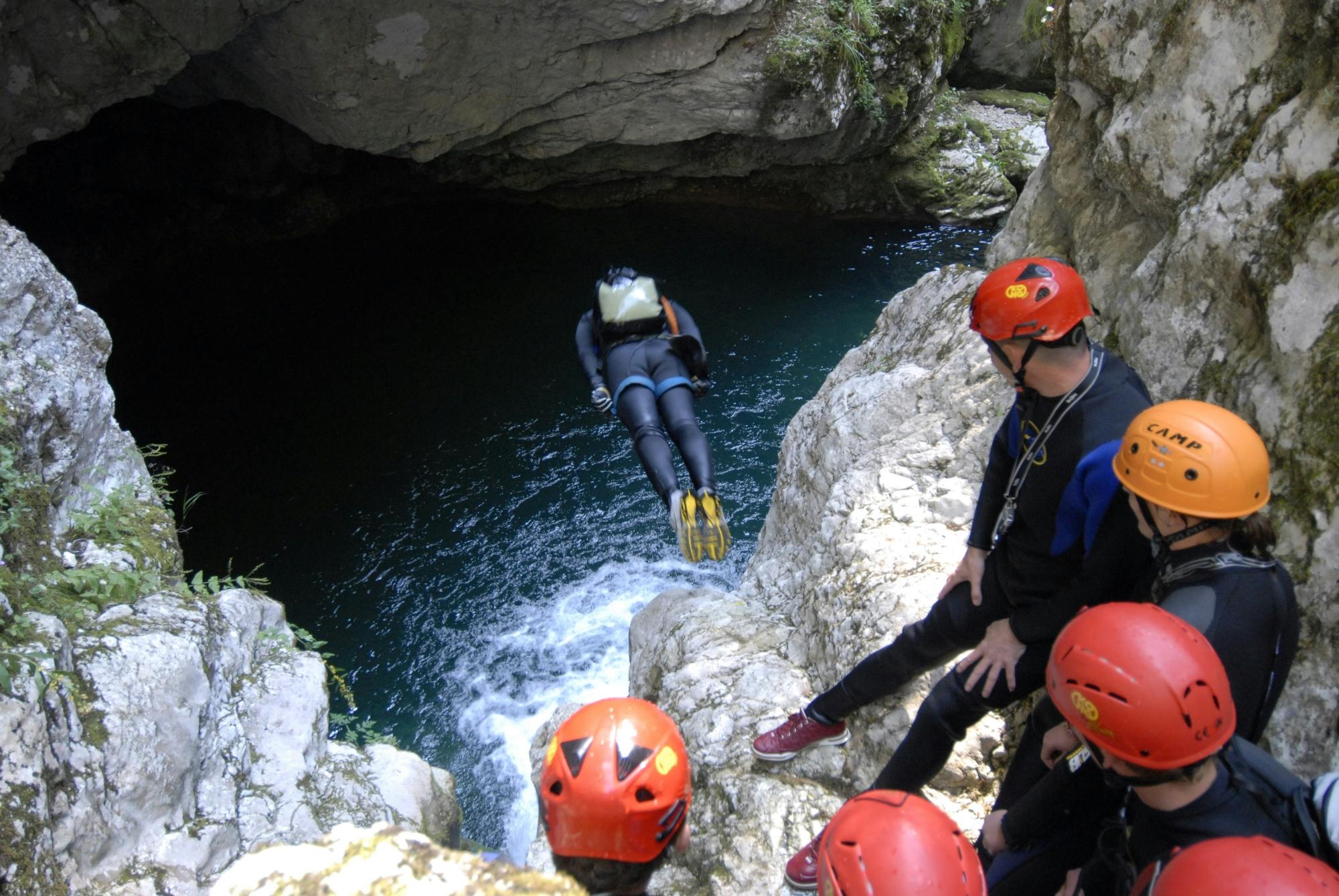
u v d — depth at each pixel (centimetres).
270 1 976
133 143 1312
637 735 186
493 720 809
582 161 1482
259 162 1393
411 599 934
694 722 434
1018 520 276
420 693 837
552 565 964
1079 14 420
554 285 1395
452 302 1354
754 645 467
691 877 389
